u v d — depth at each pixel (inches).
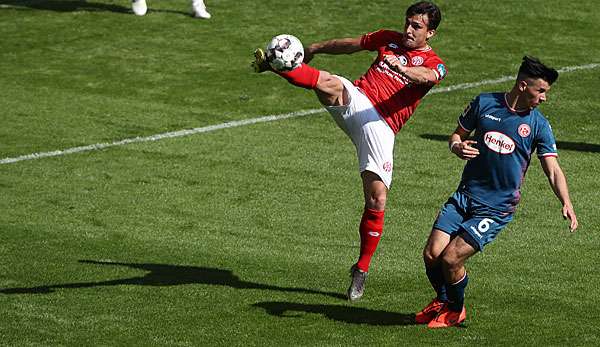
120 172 1697.8
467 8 2819.9
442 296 1043.9
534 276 1222.3
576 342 994.7
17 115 2033.7
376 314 1079.6
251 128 1959.9
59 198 1565.0
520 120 975.6
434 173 1686.8
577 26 2694.4
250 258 1293.1
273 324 1043.9
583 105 2101.4
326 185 1631.4
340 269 1253.7
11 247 1322.6
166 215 1487.5
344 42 1141.7
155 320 1054.4
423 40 1101.1
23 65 2372.0
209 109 2087.8
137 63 2383.1
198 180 1653.5
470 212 1003.9
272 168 1716.3
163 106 2107.5
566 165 1726.1
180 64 2378.2
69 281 1184.2
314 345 983.0
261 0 2898.6
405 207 1520.7
